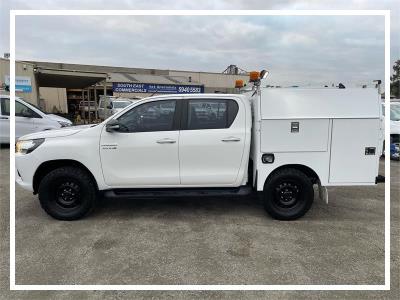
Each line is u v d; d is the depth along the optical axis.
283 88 4.52
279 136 4.56
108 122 4.68
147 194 4.79
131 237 4.30
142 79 28.47
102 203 5.61
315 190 6.43
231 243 4.14
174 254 3.86
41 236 4.32
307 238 4.28
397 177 7.34
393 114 9.62
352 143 4.58
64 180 4.77
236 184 4.85
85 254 3.86
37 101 17.75
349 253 3.89
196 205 5.52
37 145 4.69
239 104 4.76
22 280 3.33
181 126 4.72
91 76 17.16
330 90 4.51
